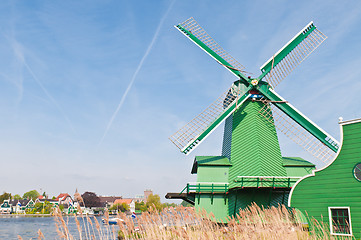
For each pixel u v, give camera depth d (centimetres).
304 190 1641
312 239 1362
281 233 1095
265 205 2322
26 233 4100
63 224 626
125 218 805
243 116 2625
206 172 2472
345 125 1565
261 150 2431
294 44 2820
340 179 1541
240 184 2348
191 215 984
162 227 927
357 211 1455
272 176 2220
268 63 2702
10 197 14075
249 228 1066
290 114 2516
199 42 2730
